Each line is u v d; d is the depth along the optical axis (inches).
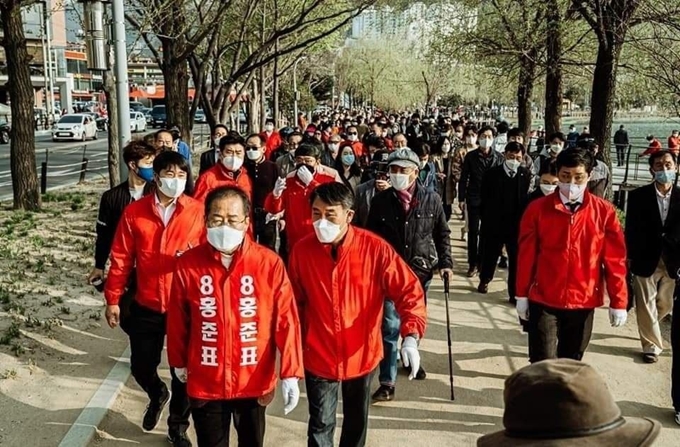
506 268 395.9
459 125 756.6
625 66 531.2
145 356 185.2
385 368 212.7
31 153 560.4
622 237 190.5
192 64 666.2
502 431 58.1
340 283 153.6
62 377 224.4
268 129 649.6
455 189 482.9
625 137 1154.0
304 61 1851.6
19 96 549.0
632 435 53.7
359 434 160.6
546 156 362.9
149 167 196.1
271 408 211.0
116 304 181.9
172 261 180.9
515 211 314.5
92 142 1609.3
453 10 750.5
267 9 784.3
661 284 246.7
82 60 3031.5
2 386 214.5
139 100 3299.7
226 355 142.1
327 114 1850.4
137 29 527.8
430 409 208.4
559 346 201.6
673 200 231.8
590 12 500.7
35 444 180.1
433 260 215.5
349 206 151.1
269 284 144.0
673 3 464.4
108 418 201.5
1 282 324.8
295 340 144.9
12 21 540.7
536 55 655.8
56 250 406.6
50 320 275.3
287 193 267.6
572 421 53.6
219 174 280.4
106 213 199.8
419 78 2507.4
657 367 242.5
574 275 189.8
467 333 280.8
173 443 181.3
